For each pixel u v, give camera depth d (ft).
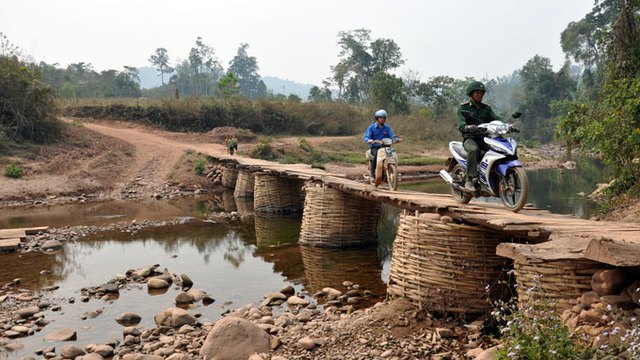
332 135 166.30
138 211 66.03
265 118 159.12
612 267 14.88
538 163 133.80
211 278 34.04
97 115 143.84
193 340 22.24
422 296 23.12
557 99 237.66
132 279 33.68
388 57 268.41
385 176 37.73
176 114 148.25
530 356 13.00
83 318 26.35
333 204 42.14
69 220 58.75
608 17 206.18
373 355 19.13
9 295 30.22
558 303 15.53
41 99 97.25
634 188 43.27
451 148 26.63
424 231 23.53
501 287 22.52
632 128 39.65
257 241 46.19
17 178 80.74
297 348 20.31
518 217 21.70
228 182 89.51
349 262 37.73
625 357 11.98
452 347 19.80
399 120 168.55
